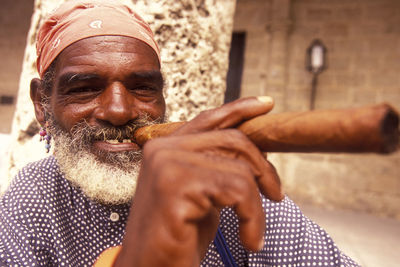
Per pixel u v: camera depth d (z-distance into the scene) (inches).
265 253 33.8
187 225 12.7
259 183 15.5
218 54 61.7
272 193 15.8
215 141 14.9
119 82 29.8
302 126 12.2
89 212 32.8
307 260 31.7
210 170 13.3
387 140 10.3
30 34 60.4
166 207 12.7
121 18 31.8
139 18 34.9
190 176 13.0
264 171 15.1
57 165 34.7
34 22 59.3
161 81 33.6
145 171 14.2
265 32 249.6
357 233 168.4
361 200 224.2
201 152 14.7
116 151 29.5
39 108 36.9
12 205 31.2
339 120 11.0
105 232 32.5
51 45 32.4
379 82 225.3
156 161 13.7
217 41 61.2
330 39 235.8
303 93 241.4
